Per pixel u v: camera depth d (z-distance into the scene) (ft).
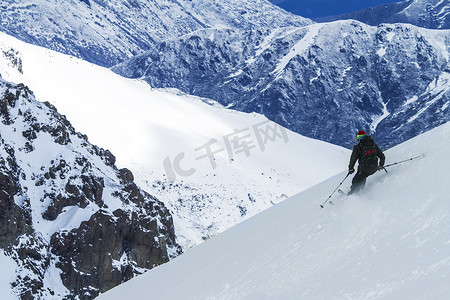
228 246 45.03
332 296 22.98
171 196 497.46
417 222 25.77
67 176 232.12
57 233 209.05
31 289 181.06
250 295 29.48
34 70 643.86
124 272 216.33
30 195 223.51
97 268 208.23
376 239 26.73
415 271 21.15
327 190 43.34
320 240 31.32
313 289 24.94
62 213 220.84
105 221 217.36
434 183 28.99
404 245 24.06
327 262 27.61
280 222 41.47
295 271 28.94
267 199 552.00
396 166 35.88
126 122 636.07
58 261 204.23
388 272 22.34
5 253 185.37
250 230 46.21
